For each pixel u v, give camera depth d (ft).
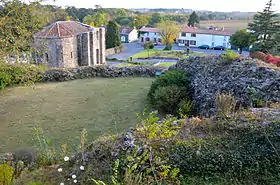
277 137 18.17
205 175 16.75
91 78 59.77
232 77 35.06
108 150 18.49
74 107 40.50
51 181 16.98
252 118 20.42
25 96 46.16
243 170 16.70
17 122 34.83
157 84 42.45
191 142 18.31
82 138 20.30
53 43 77.56
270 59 46.91
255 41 111.96
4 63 38.75
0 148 27.50
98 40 96.53
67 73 57.77
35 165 19.75
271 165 16.81
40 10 37.81
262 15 110.22
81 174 17.30
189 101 36.60
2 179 15.62
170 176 16.20
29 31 38.27
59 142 28.48
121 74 61.36
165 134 19.01
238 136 18.69
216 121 20.63
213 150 17.53
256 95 30.14
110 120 35.19
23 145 28.02
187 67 47.44
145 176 16.15
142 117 36.01
